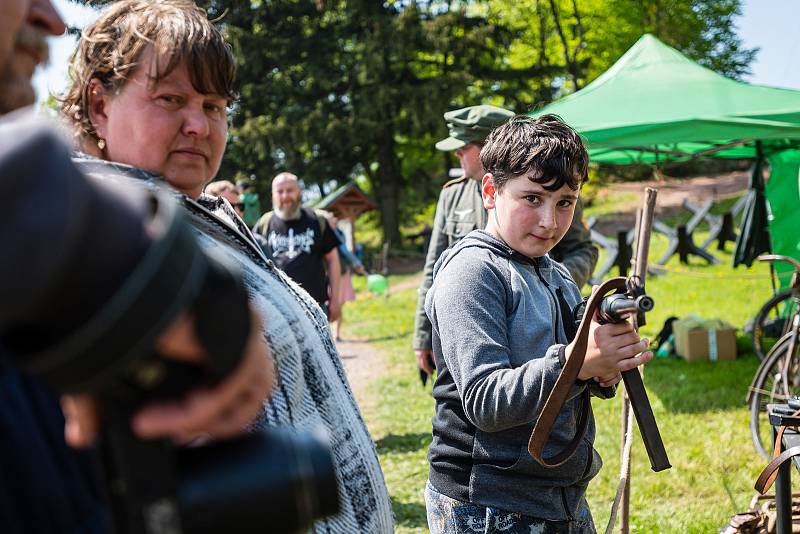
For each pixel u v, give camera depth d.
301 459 0.67
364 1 28.05
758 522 2.77
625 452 2.41
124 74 1.29
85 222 0.52
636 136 6.55
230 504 0.63
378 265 24.17
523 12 29.64
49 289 0.51
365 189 39.59
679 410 5.97
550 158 1.80
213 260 0.63
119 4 1.35
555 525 1.85
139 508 0.60
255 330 0.65
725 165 32.91
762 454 4.96
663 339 8.10
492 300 1.80
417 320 3.82
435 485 1.94
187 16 1.34
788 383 5.19
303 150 28.86
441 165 33.75
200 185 1.42
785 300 7.51
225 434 0.67
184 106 1.34
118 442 0.60
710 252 16.09
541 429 1.59
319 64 28.66
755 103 6.64
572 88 27.39
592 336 1.55
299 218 5.72
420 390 7.28
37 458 0.75
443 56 29.52
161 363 0.58
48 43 0.87
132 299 0.53
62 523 0.76
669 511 4.18
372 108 27.36
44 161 0.51
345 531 1.23
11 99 0.82
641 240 2.40
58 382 0.54
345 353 9.64
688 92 6.91
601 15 28.41
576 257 3.52
